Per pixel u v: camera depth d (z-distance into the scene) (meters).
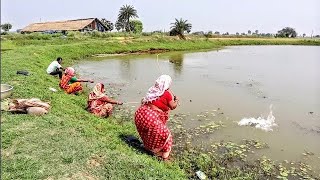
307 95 15.33
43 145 6.70
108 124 9.25
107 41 44.44
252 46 66.38
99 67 26.22
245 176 6.88
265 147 8.50
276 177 6.94
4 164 5.80
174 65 28.67
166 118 7.52
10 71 14.74
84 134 7.54
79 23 74.00
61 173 5.66
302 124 10.51
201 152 8.06
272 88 17.19
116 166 6.12
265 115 11.53
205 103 13.20
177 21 67.75
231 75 22.28
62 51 33.12
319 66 28.72
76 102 11.29
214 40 67.69
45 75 15.38
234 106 12.79
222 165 7.41
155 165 6.59
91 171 5.88
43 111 8.60
